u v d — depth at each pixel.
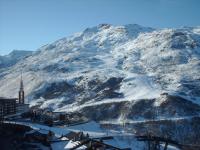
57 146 110.25
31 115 191.50
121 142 113.25
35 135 116.00
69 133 132.88
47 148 107.56
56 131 139.88
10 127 129.62
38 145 109.38
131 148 107.75
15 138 112.19
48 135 118.69
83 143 95.94
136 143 114.19
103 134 138.12
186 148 110.38
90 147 94.50
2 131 121.44
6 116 189.88
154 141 98.62
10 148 100.31
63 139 120.44
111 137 117.88
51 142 114.25
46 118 184.88
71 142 111.38
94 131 155.88
